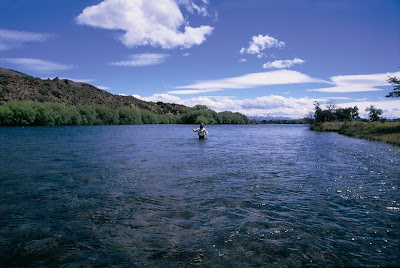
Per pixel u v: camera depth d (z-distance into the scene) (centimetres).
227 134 4634
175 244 457
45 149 1838
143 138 3092
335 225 545
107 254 422
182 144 2369
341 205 676
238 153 1778
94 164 1253
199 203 682
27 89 11712
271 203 688
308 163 1367
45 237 481
